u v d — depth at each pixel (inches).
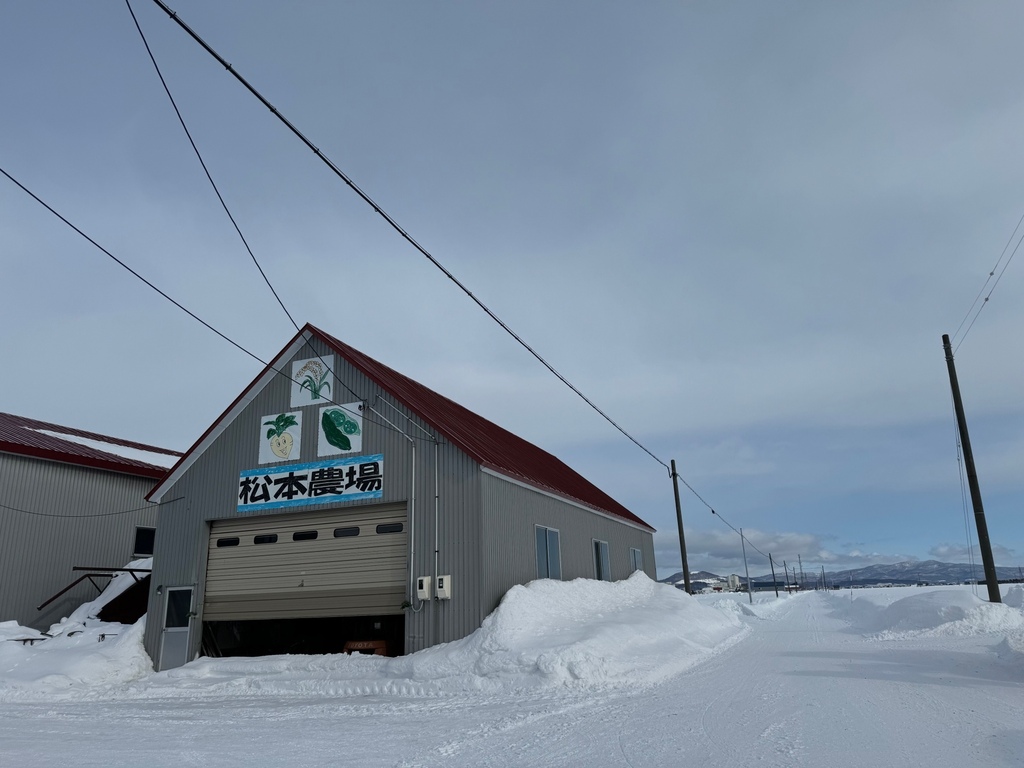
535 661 519.2
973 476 825.5
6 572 832.9
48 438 961.5
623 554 1032.2
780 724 325.4
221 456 727.1
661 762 266.4
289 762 291.0
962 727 306.8
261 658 637.9
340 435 685.9
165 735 366.6
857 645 687.7
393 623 760.3
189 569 706.2
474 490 625.0
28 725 413.4
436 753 299.6
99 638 728.3
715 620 915.4
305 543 682.8
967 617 748.0
